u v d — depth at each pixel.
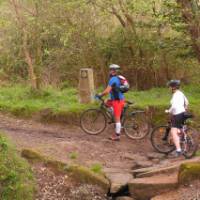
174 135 12.30
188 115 12.33
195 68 19.34
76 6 18.36
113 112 14.09
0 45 21.06
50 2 18.61
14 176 9.55
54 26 18.98
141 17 19.08
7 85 20.81
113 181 10.47
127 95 17.27
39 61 19.59
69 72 20.25
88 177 10.35
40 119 15.83
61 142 12.80
